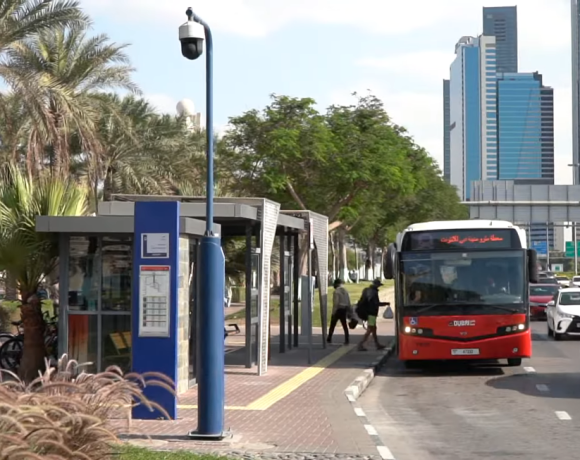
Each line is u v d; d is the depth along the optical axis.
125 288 16.05
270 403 15.15
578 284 62.03
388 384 19.36
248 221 20.69
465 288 20.78
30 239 16.84
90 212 19.69
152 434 11.83
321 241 25.47
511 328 20.62
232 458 10.05
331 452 10.73
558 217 72.69
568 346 28.95
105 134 37.38
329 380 18.70
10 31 26.47
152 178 39.97
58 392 7.19
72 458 6.59
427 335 20.75
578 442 11.78
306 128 39.75
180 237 15.57
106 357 16.02
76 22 27.19
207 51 12.46
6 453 5.54
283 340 25.33
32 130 25.39
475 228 21.06
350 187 41.19
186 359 16.06
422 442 11.91
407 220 65.44
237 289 59.75
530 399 16.28
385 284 90.44
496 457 10.77
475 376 20.45
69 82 33.19
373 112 41.75
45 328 18.17
